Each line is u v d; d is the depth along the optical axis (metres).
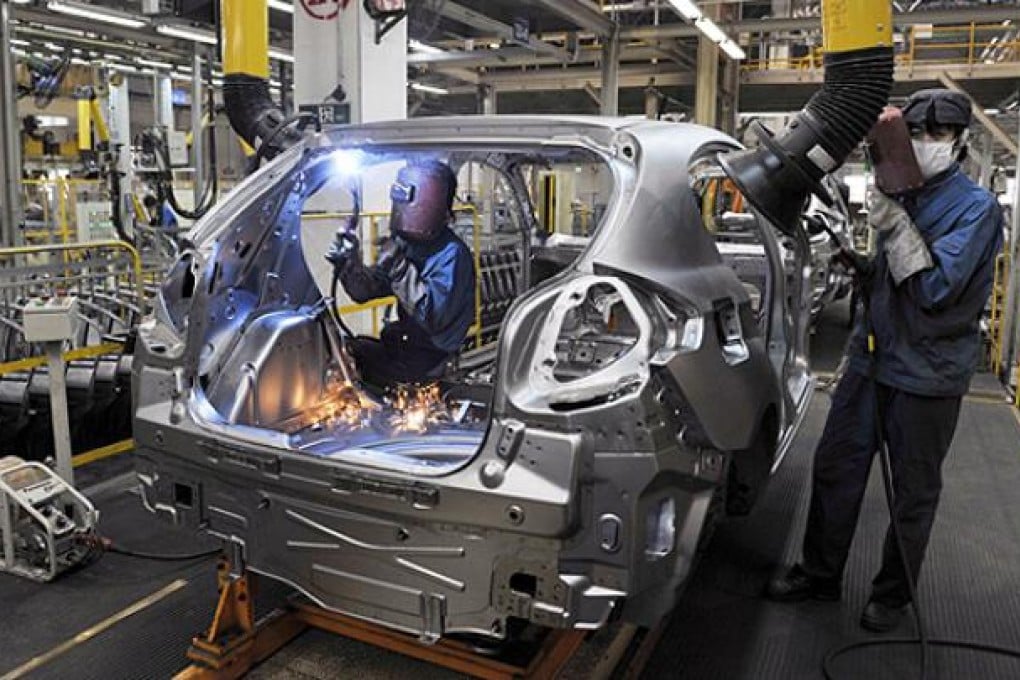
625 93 16.05
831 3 2.39
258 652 2.78
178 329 2.61
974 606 3.28
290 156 2.77
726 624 3.15
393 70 6.26
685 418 2.00
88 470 4.70
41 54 12.76
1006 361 6.94
